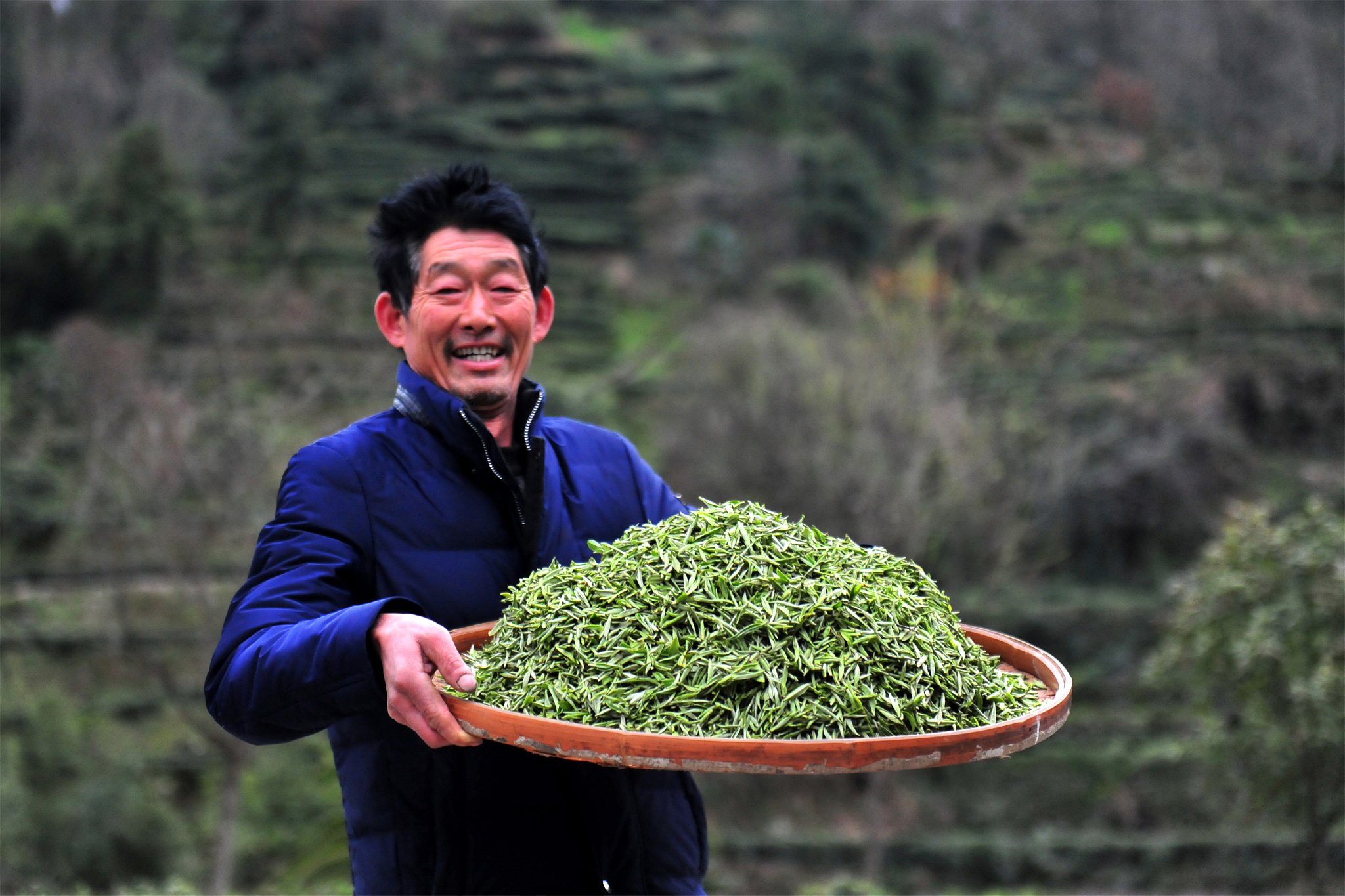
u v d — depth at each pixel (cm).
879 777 1366
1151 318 2892
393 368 2269
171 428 1223
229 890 1078
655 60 5194
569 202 4212
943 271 3434
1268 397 2372
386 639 145
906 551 1348
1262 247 3275
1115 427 2111
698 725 150
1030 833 1527
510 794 177
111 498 1296
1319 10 4681
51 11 4853
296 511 175
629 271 3750
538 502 191
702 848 194
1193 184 3984
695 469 1641
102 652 1634
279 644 152
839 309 2412
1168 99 4791
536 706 159
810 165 3575
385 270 198
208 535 1258
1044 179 4162
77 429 1894
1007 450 1595
